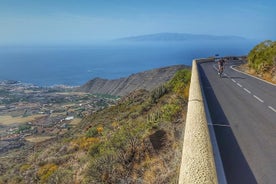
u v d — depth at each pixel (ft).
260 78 78.07
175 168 23.38
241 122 33.06
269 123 32.35
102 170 30.55
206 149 13.12
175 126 34.32
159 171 25.13
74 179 37.65
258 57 92.32
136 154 31.07
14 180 61.00
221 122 33.24
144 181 24.61
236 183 18.15
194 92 29.96
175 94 55.77
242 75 85.81
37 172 57.57
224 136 27.94
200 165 11.59
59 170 47.14
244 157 22.29
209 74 88.79
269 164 20.85
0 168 100.58
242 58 170.91
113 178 28.48
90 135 71.31
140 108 72.43
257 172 19.57
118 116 86.53
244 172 19.60
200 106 22.54
